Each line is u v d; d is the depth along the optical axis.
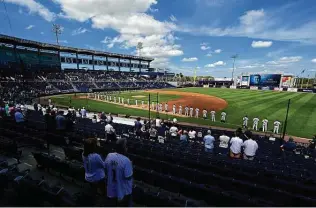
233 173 7.55
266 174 7.69
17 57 60.06
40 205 4.77
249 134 9.15
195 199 5.80
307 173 8.22
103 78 81.00
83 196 4.43
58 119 11.88
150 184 6.77
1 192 5.00
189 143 12.94
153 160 7.89
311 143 14.11
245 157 9.13
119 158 3.83
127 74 98.38
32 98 42.97
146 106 36.16
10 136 10.95
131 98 47.50
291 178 7.43
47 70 68.44
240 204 4.82
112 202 4.05
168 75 127.06
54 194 4.46
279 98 46.34
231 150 9.27
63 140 10.48
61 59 73.25
